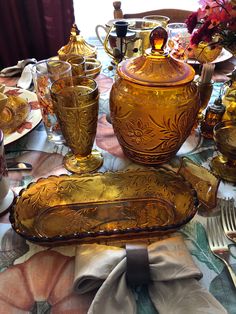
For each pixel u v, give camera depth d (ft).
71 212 1.62
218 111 2.10
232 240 1.47
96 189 1.74
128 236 1.42
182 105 1.66
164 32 1.73
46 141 2.19
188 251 1.39
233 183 1.81
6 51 4.96
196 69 2.76
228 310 1.20
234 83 2.20
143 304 1.22
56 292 1.27
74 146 1.89
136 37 2.69
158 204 1.66
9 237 1.49
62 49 2.87
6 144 1.99
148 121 1.68
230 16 1.84
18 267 1.37
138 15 4.00
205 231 1.53
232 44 1.97
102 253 1.31
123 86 1.72
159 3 6.03
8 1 4.51
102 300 1.16
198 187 1.71
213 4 1.90
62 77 1.96
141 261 1.23
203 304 1.17
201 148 2.11
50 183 1.73
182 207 1.60
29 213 1.58
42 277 1.33
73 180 1.76
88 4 5.89
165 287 1.23
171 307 1.17
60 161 2.01
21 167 1.93
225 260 1.39
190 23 2.04
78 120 1.75
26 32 4.94
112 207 1.65
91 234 1.36
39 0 4.66
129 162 2.01
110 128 2.33
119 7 3.84
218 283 1.30
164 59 1.70
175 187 1.70
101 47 3.57
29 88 2.79
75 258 1.36
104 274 1.23
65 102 1.74
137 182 1.77
